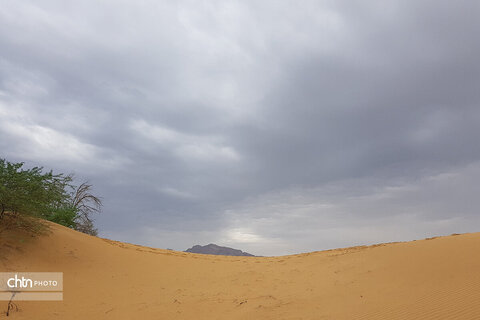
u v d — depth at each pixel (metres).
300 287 14.61
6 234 16.22
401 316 9.00
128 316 11.91
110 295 14.05
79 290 14.09
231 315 11.53
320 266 18.16
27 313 11.45
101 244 21.14
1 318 10.83
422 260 14.32
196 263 21.02
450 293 9.94
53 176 17.58
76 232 22.34
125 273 17.23
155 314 12.09
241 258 24.38
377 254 17.52
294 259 21.73
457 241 15.89
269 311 11.46
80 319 11.48
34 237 17.30
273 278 16.83
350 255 19.06
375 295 11.49
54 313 11.75
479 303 8.73
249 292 14.52
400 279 12.78
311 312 10.79
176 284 16.34
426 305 9.42
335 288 13.53
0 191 15.47
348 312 10.14
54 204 18.00
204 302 13.28
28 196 16.23
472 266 11.91
